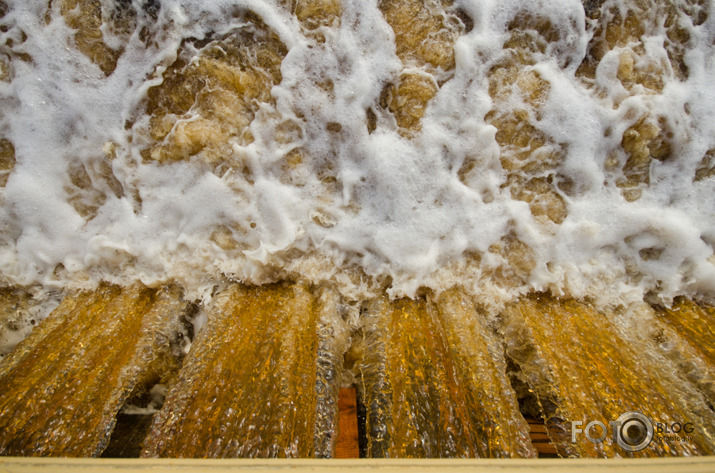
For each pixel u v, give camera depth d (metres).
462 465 2.03
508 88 3.30
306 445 2.54
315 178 3.33
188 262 3.26
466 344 2.96
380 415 2.71
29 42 3.26
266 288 3.29
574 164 3.29
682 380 2.84
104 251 3.25
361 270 3.25
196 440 2.56
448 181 3.26
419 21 3.30
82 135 3.31
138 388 3.13
